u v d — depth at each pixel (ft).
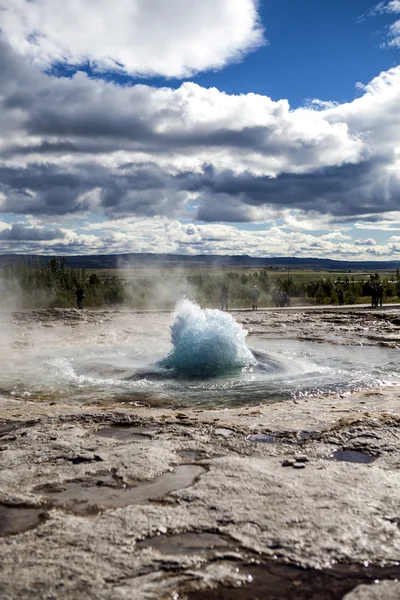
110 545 10.37
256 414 21.98
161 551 10.14
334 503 12.24
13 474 14.44
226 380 32.60
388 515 11.63
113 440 17.84
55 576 9.25
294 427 19.35
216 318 37.65
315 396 27.86
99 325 68.85
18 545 10.41
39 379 33.42
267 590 8.91
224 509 11.96
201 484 13.51
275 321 75.41
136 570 9.46
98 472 14.57
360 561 9.78
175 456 15.97
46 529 11.09
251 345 50.31
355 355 44.04
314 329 65.05
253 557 9.93
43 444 17.24
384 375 34.68
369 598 8.70
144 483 13.70
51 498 12.82
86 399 27.53
